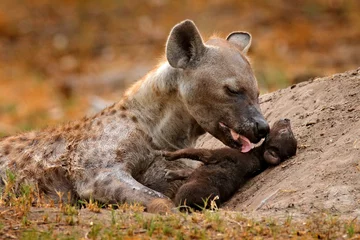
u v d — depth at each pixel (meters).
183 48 11.34
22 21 34.28
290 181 10.60
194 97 11.31
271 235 9.02
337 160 10.62
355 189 10.00
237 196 10.90
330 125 11.74
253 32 30.38
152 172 11.82
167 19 33.12
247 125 10.92
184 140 11.93
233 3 33.19
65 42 32.16
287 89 13.63
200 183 10.42
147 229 9.22
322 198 9.95
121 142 11.54
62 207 10.11
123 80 27.09
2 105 24.58
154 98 11.73
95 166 11.43
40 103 25.17
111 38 32.03
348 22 30.83
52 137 11.97
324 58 27.34
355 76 12.95
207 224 9.27
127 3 35.00
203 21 31.88
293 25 30.70
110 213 10.01
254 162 11.17
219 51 11.37
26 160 11.88
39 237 9.00
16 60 30.78
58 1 36.25
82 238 9.01
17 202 10.26
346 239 8.85
